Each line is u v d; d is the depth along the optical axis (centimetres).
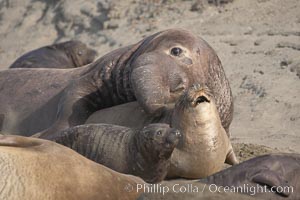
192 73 2809
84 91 3023
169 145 2327
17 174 1886
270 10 4859
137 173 2406
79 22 5638
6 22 6088
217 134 2462
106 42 5269
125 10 5484
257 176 2272
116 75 2984
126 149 2434
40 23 5906
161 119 2608
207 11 5097
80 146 2527
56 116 3109
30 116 3275
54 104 3219
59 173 1920
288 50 4325
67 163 1952
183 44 2841
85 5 5728
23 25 5969
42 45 5697
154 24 5209
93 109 3022
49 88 3272
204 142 2439
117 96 2997
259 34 4606
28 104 3294
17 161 1906
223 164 2567
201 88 2455
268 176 2262
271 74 4100
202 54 2866
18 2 6191
